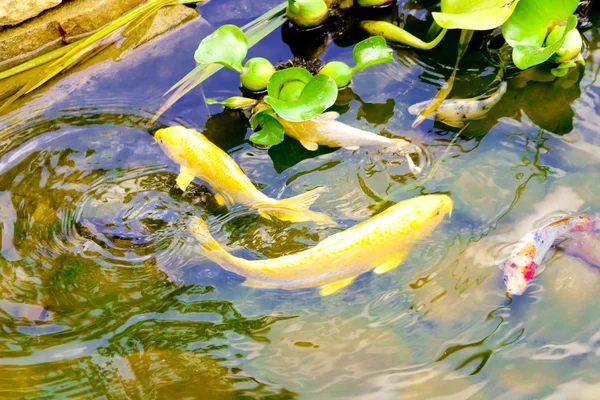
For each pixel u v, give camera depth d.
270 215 2.32
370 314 2.21
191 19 2.63
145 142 2.45
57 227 2.33
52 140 2.45
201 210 2.34
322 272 2.21
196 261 2.28
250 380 2.15
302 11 2.60
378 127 2.45
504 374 2.13
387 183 2.37
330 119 2.46
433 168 2.38
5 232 2.32
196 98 2.53
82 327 2.21
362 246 2.22
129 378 2.15
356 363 2.16
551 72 2.54
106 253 2.29
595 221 2.28
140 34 2.60
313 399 2.12
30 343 2.19
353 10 2.69
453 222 2.30
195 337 2.20
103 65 2.57
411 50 2.60
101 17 2.63
